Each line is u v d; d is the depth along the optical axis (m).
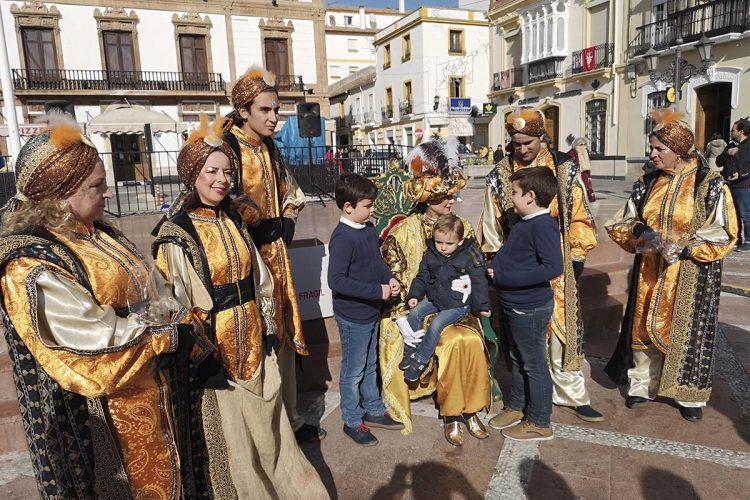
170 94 24.33
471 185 18.89
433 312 3.18
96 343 1.56
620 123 20.83
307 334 3.77
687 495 2.53
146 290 1.77
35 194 1.61
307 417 3.39
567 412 3.35
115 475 1.72
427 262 3.16
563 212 3.06
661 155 3.12
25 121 22.53
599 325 4.72
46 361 1.53
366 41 47.41
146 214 8.64
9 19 22.05
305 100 26.45
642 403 3.43
